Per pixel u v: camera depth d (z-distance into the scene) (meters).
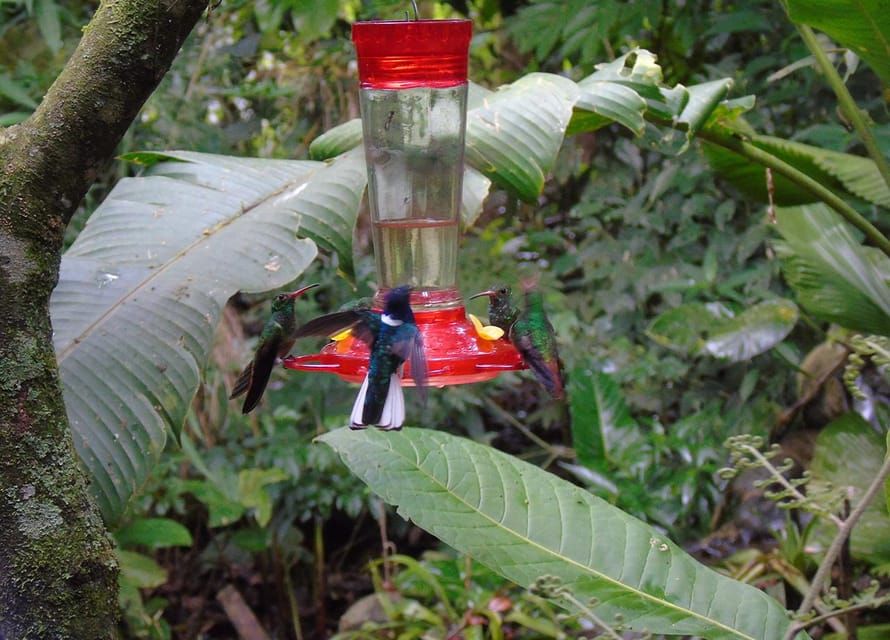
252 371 2.38
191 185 2.63
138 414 2.13
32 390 1.75
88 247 2.45
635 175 6.00
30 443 1.74
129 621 4.87
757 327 4.51
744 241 5.36
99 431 2.10
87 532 1.79
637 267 5.73
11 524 1.73
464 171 2.76
